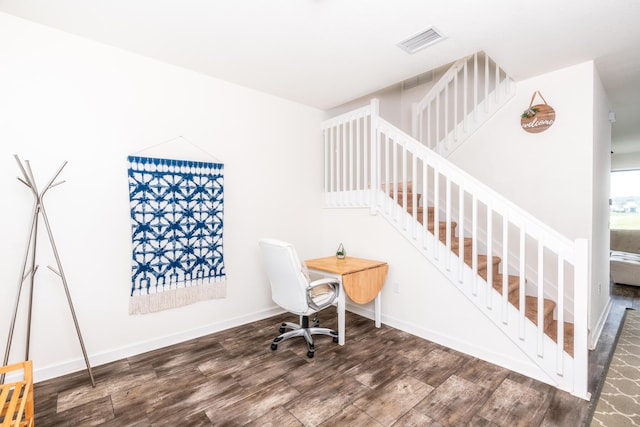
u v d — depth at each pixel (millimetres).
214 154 3135
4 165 2115
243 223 3365
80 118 2396
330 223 4051
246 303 3383
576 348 2059
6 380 2119
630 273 4969
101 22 2195
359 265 3104
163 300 2758
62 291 2320
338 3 1961
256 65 2859
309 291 2590
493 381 2223
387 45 2480
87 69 2422
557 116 2918
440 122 4195
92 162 2451
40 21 2191
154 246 2697
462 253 2654
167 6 2008
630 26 2186
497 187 3326
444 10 2031
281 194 3715
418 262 3016
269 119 3590
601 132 3197
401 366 2436
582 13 2045
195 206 2934
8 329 2127
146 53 2646
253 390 2123
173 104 2863
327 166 4086
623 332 3170
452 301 2746
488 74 3518
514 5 1964
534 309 2598
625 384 2201
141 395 2066
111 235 2543
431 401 1996
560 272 2143
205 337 3006
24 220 2189
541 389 2125
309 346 2613
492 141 3363
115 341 2555
